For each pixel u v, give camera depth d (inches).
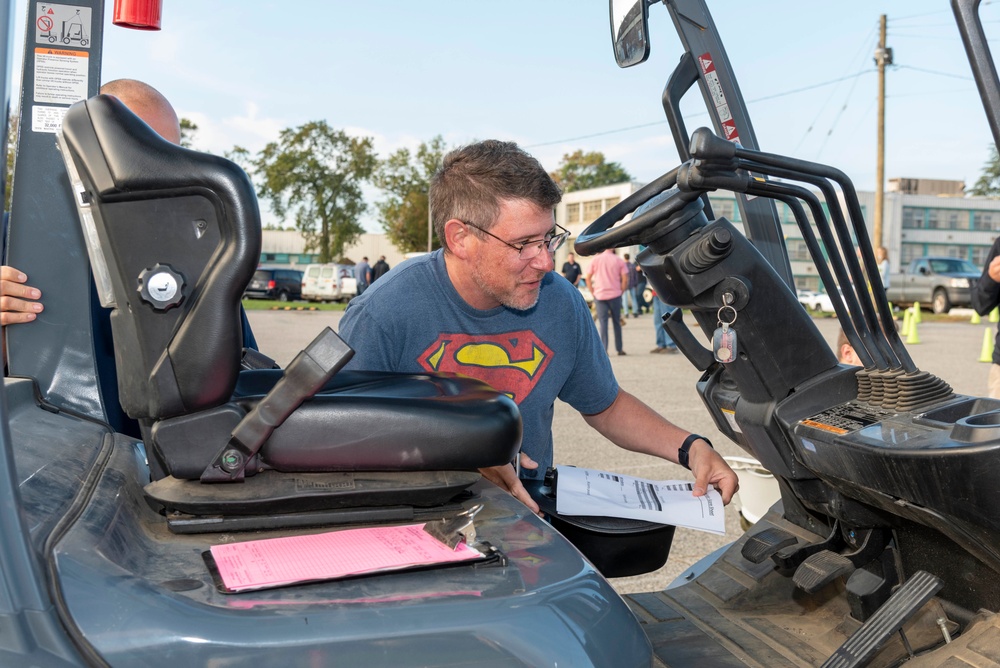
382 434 41.2
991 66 47.4
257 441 39.8
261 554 37.3
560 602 35.3
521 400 79.0
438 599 34.2
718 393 70.4
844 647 56.8
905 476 52.0
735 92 73.9
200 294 39.4
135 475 48.0
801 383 62.5
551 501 73.2
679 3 73.5
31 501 35.7
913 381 57.7
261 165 2182.6
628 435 84.4
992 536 49.7
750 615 74.9
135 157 38.6
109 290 42.4
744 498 120.0
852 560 63.7
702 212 61.9
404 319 75.6
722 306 60.3
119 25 63.0
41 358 61.1
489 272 67.6
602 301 478.6
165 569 35.9
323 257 2212.1
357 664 31.9
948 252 1739.7
